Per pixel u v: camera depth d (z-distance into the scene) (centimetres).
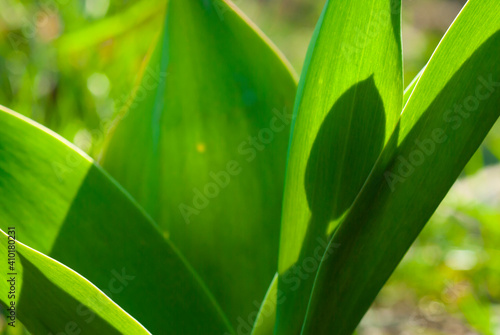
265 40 50
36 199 45
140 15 78
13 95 74
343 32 42
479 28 41
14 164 45
